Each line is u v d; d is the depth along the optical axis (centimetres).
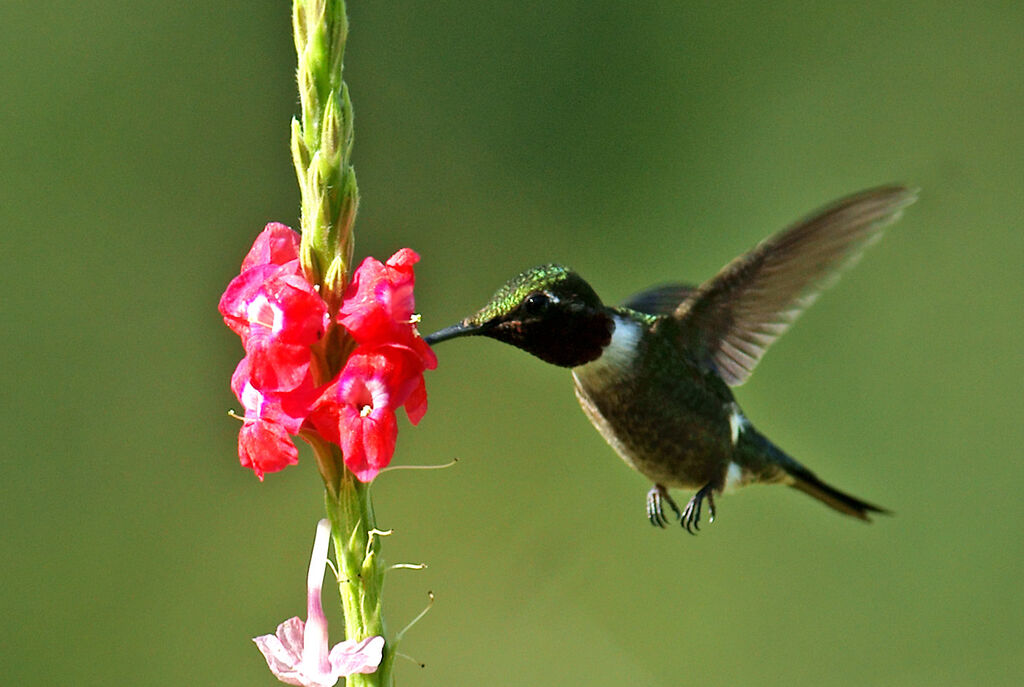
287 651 424
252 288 420
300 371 409
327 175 427
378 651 423
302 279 418
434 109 1263
